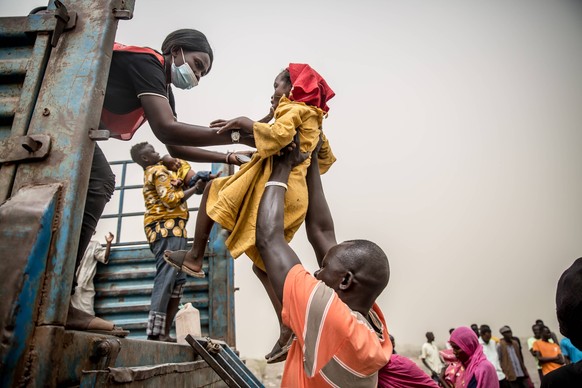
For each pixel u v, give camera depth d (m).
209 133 2.02
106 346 1.32
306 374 1.15
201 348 1.92
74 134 1.42
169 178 3.89
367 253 1.38
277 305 2.02
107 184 2.16
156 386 1.68
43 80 1.51
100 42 1.55
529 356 14.45
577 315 1.23
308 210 2.04
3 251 1.19
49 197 1.29
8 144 1.39
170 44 2.46
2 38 1.58
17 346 1.11
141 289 4.04
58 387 1.16
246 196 1.76
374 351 1.15
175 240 3.80
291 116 1.81
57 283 1.23
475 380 3.54
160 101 2.11
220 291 4.01
